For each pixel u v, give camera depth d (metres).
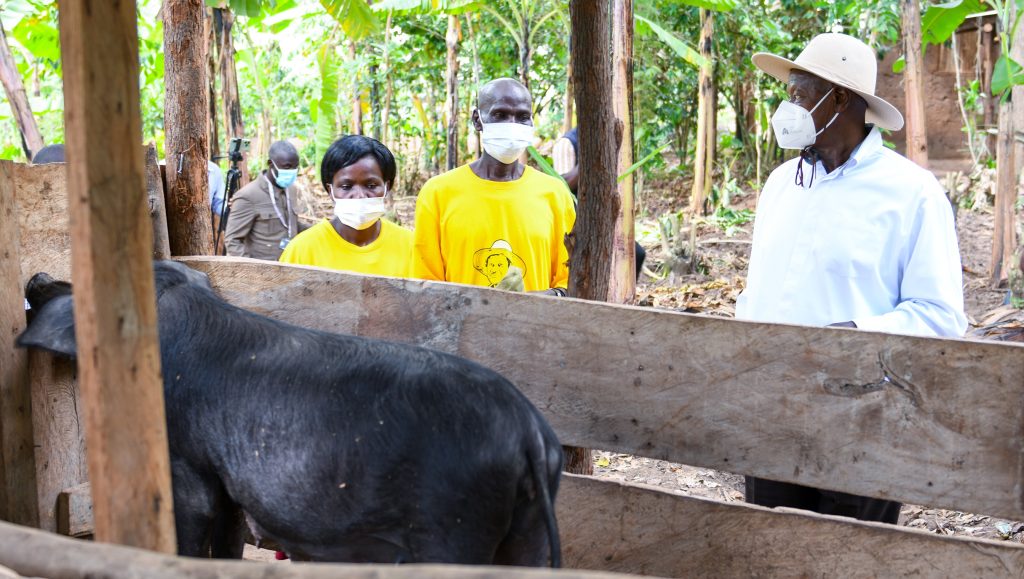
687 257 9.54
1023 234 7.94
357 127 14.50
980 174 12.52
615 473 5.20
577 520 3.02
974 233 10.88
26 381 3.09
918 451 2.59
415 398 2.30
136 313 1.58
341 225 3.96
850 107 3.07
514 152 3.83
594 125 3.20
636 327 2.86
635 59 12.83
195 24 3.54
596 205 3.27
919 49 8.11
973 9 8.39
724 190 13.07
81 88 1.48
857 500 3.08
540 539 2.44
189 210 3.60
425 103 18.08
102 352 1.54
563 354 2.95
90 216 1.51
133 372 1.58
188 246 3.62
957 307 2.96
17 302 3.05
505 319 3.01
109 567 1.50
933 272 2.95
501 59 13.15
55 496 3.19
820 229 3.09
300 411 2.38
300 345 2.50
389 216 12.03
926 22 8.62
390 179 3.94
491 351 3.05
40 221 3.17
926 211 2.98
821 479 2.71
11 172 3.00
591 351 2.92
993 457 2.51
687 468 5.26
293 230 6.79
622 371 2.89
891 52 14.45
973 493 2.55
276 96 16.67
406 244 4.05
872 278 3.03
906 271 3.01
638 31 10.18
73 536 3.18
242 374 2.47
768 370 2.73
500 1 10.78
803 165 3.16
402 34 13.96
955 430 2.54
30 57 11.62
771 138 14.59
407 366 2.37
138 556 1.50
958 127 14.45
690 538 2.90
